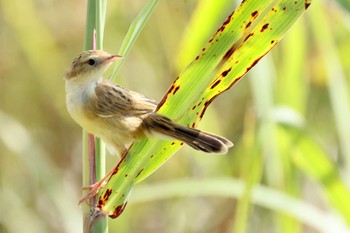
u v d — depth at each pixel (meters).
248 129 10.15
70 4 13.41
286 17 6.48
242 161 12.07
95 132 8.32
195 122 7.01
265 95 9.88
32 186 13.93
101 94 8.16
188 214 13.62
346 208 9.36
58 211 13.67
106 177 6.95
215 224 13.60
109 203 6.76
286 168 10.09
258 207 13.69
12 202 13.67
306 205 10.11
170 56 13.28
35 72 13.66
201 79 6.73
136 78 13.61
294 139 9.29
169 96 6.84
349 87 11.77
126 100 8.05
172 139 6.96
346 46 11.88
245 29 6.52
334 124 13.42
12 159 13.78
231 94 13.77
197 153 12.94
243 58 6.61
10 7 13.42
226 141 7.05
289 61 10.27
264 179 11.78
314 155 9.31
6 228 13.48
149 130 7.05
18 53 13.62
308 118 13.32
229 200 13.60
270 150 9.92
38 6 13.55
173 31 13.25
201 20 9.55
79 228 13.41
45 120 14.02
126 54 6.70
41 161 13.27
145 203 13.73
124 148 8.17
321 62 12.99
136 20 6.70
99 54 8.34
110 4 13.49
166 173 13.65
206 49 6.59
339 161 12.50
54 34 13.48
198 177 13.33
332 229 9.79
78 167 14.43
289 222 10.53
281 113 9.23
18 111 13.73
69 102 8.43
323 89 13.37
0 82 13.58
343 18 8.77
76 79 8.31
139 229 13.79
